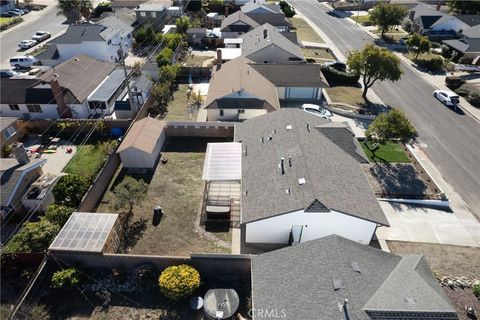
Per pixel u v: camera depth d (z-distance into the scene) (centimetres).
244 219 2948
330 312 2114
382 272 2381
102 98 5094
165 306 2675
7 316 2580
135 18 8512
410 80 6406
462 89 5847
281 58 6344
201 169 4112
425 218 3478
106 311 2638
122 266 2891
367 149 4466
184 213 3509
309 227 3025
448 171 4119
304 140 3534
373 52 5228
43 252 2834
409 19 9231
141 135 4150
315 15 10500
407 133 4028
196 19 9112
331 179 3175
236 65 5756
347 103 5597
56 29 8500
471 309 2638
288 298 2272
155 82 5928
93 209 3541
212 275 2884
